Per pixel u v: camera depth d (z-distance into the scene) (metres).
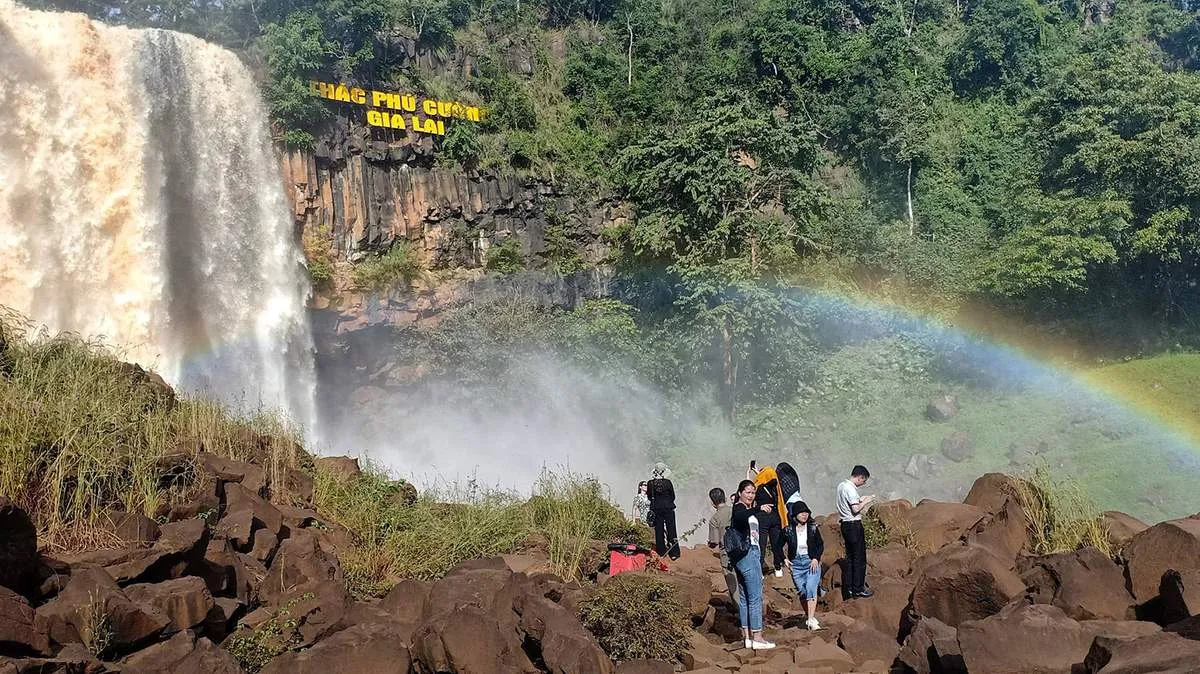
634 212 49.47
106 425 11.45
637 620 10.01
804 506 11.74
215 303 37.19
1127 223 42.34
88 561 8.80
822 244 46.44
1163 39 77.31
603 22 64.62
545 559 14.05
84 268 32.28
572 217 50.34
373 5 44.84
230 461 12.43
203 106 37.06
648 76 59.59
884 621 11.62
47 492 9.95
